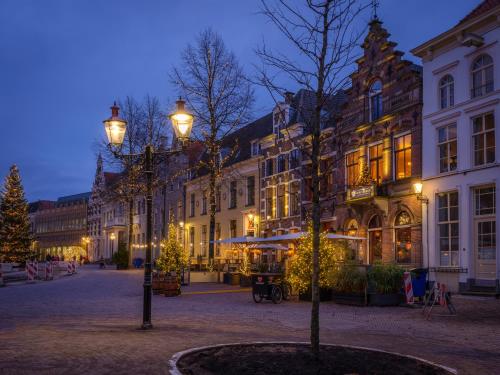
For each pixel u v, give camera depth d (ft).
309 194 104.78
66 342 30.94
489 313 48.55
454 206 70.38
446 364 26.45
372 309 53.31
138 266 177.58
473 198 67.62
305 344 29.73
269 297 62.44
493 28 65.46
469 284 66.13
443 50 72.90
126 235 228.22
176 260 89.20
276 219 116.47
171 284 69.41
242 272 89.56
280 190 116.26
